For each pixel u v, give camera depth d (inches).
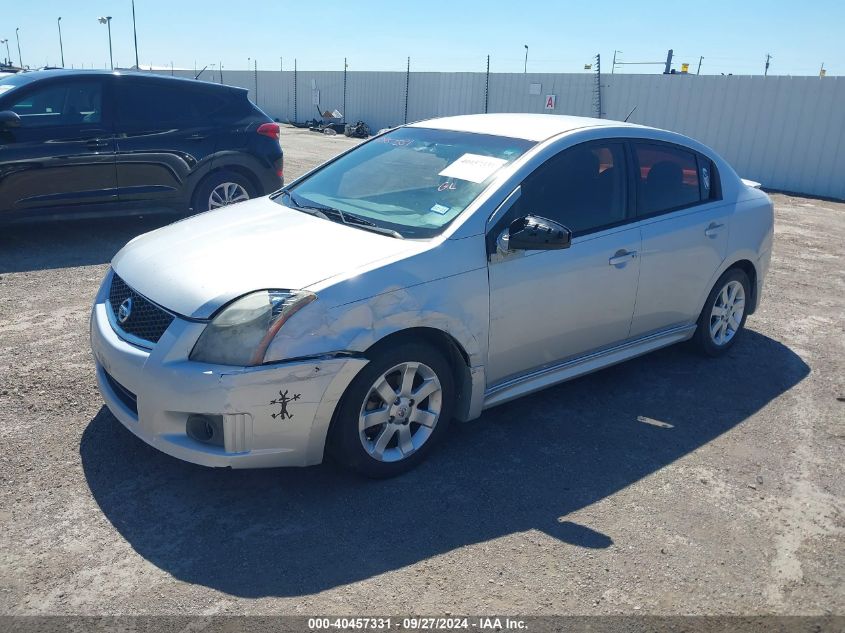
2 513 123.0
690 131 702.5
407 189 160.6
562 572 116.4
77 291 238.2
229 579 110.7
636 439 162.2
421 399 140.7
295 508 129.3
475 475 143.6
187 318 123.0
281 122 1314.0
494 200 148.3
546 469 147.3
